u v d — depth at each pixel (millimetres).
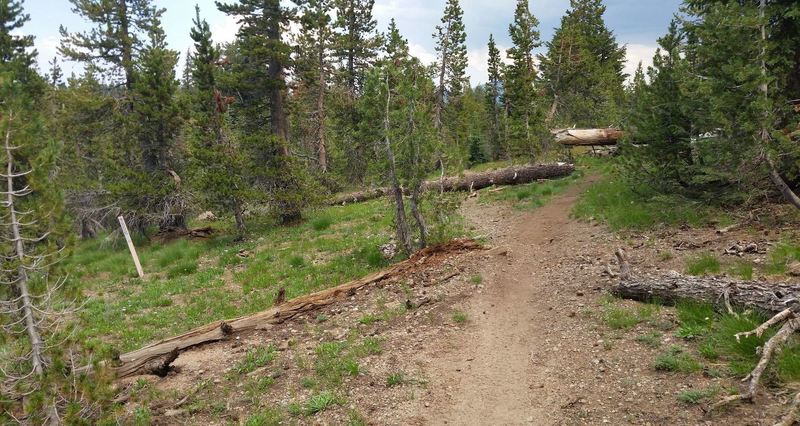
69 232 6633
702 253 10352
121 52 28922
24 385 5773
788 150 10125
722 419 5156
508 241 15227
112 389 6312
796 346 5918
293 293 13141
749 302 7051
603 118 37500
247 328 10031
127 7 29359
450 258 13391
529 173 27562
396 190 14102
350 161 33000
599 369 6805
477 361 7754
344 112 33094
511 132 31266
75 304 6488
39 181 6352
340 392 7039
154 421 6793
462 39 40938
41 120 18688
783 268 8469
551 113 39375
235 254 19328
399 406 6586
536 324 8883
